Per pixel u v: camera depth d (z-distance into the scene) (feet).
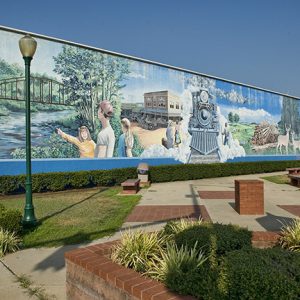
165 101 73.00
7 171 49.37
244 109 95.66
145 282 10.68
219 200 39.83
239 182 31.19
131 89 66.03
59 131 55.06
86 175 52.24
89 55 59.52
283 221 27.89
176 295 9.83
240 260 10.41
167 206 35.65
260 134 100.99
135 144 66.39
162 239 14.56
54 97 54.75
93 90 59.93
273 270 9.46
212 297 9.37
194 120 80.02
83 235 23.32
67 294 13.55
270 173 89.40
